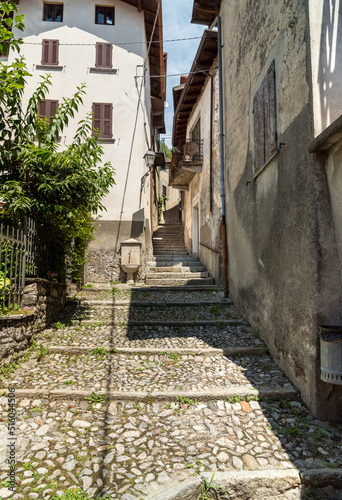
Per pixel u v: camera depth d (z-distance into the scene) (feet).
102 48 33.63
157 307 21.06
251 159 17.11
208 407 10.88
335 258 10.31
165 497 7.34
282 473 8.13
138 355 14.48
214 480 7.91
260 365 13.67
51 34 33.42
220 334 16.81
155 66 40.40
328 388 10.21
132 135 32.91
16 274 13.82
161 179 79.10
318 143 9.64
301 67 11.12
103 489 7.57
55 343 15.25
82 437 9.30
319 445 9.19
